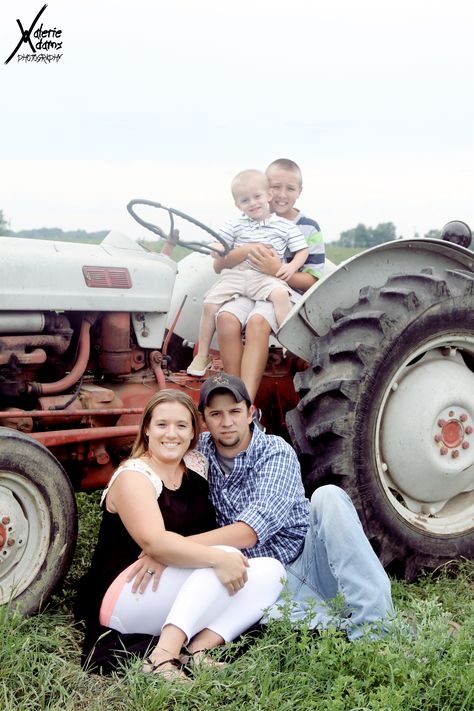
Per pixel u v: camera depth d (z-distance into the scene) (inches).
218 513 131.5
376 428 153.3
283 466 129.4
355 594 122.3
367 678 108.8
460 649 114.6
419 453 157.6
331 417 149.6
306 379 154.4
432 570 160.1
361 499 151.6
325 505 126.4
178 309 199.8
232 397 126.6
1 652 111.2
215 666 111.0
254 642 120.1
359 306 156.0
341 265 156.9
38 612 129.0
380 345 150.8
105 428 146.2
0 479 126.3
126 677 108.0
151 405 124.6
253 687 107.1
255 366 166.1
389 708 100.2
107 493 125.0
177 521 124.2
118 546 124.0
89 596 125.2
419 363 164.2
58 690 108.5
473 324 161.8
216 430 128.0
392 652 113.2
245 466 128.7
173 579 119.0
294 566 130.3
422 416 157.5
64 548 131.3
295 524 130.0
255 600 120.5
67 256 149.3
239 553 119.6
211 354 186.1
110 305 151.6
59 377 152.9
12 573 128.1
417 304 154.2
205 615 117.0
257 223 177.2
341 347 150.4
